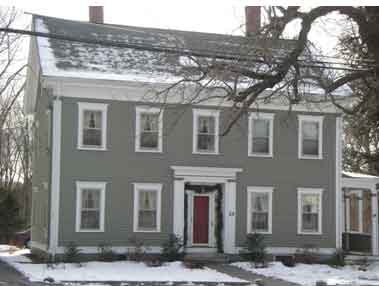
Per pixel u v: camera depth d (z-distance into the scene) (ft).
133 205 99.66
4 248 131.95
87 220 97.81
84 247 97.04
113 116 99.50
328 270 94.17
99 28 114.42
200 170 102.17
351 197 116.26
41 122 112.78
